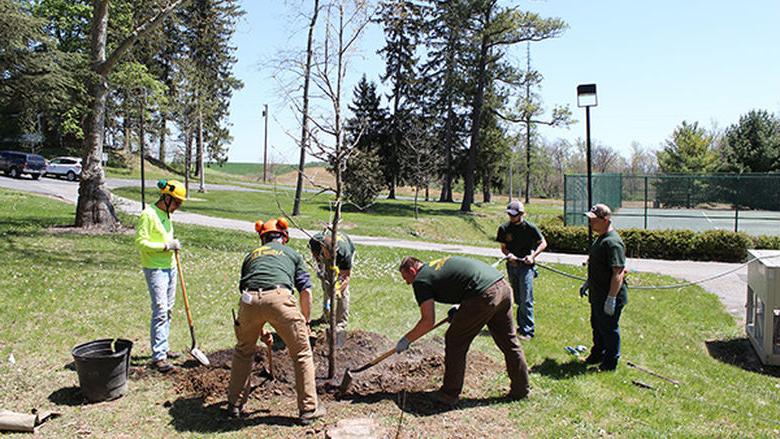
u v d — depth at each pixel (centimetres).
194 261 1164
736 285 1247
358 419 445
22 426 424
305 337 456
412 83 4047
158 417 458
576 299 988
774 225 2520
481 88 3431
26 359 573
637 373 615
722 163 4844
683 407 521
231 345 646
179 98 3053
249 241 1542
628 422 475
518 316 733
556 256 1630
